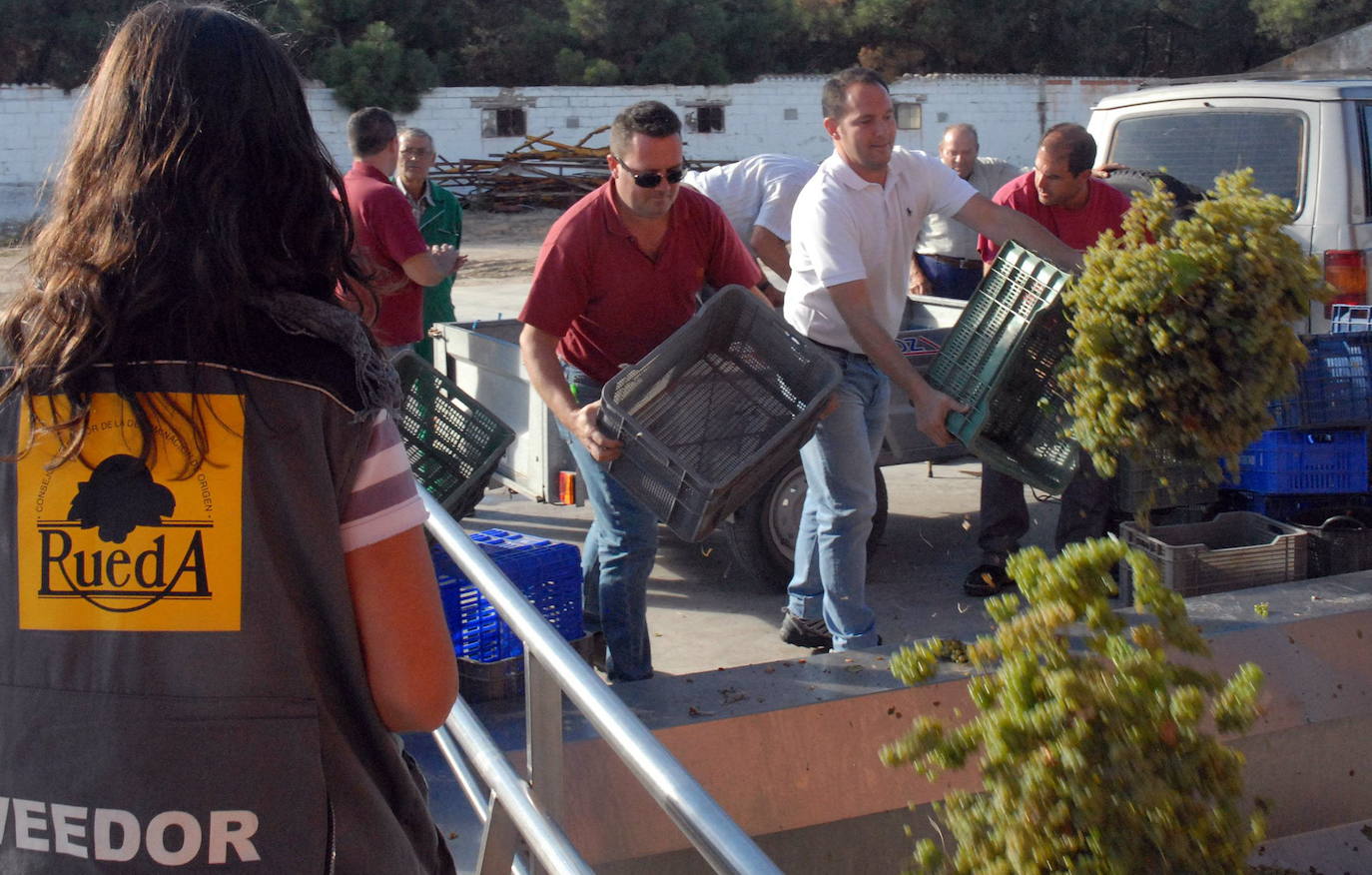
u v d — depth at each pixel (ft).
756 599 18.31
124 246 4.33
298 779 4.43
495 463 16.94
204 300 4.30
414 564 4.67
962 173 24.89
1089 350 12.43
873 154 13.53
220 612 4.35
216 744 4.36
